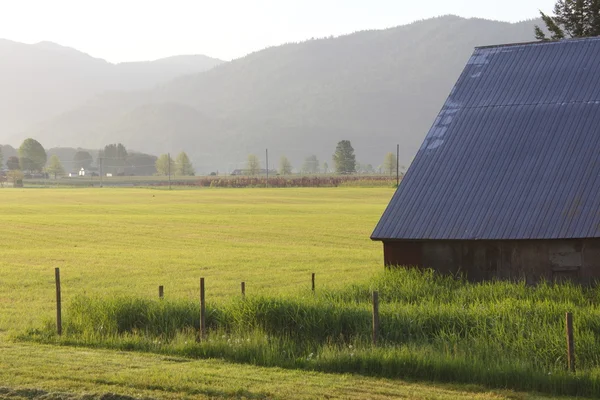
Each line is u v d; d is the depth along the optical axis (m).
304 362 21.98
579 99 40.25
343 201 152.12
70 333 26.72
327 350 22.55
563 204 34.94
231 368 21.39
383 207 130.62
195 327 26.55
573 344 20.78
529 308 25.39
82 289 42.53
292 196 170.75
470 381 20.50
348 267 53.53
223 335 24.62
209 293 40.19
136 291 41.44
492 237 34.62
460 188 37.69
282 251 66.19
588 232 33.19
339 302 28.17
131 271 51.34
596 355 21.05
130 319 27.23
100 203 145.75
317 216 108.50
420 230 36.28
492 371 20.41
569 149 37.56
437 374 20.78
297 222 98.00
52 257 60.97
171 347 23.98
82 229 88.88
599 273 33.88
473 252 35.72
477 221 35.69
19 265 55.16
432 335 24.14
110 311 27.48
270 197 166.75
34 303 36.94
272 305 25.88
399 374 21.08
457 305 28.28
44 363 21.44
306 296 30.28
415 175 39.28
